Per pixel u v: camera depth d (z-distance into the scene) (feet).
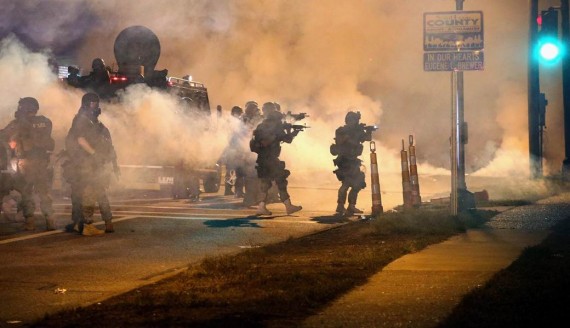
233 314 78.54
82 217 142.20
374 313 78.59
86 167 140.46
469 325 72.49
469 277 95.81
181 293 87.86
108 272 107.14
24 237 138.31
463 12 153.17
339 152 171.83
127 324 75.56
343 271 99.25
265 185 174.29
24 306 87.35
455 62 153.48
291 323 75.25
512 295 83.05
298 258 110.93
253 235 142.10
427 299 84.17
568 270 96.37
